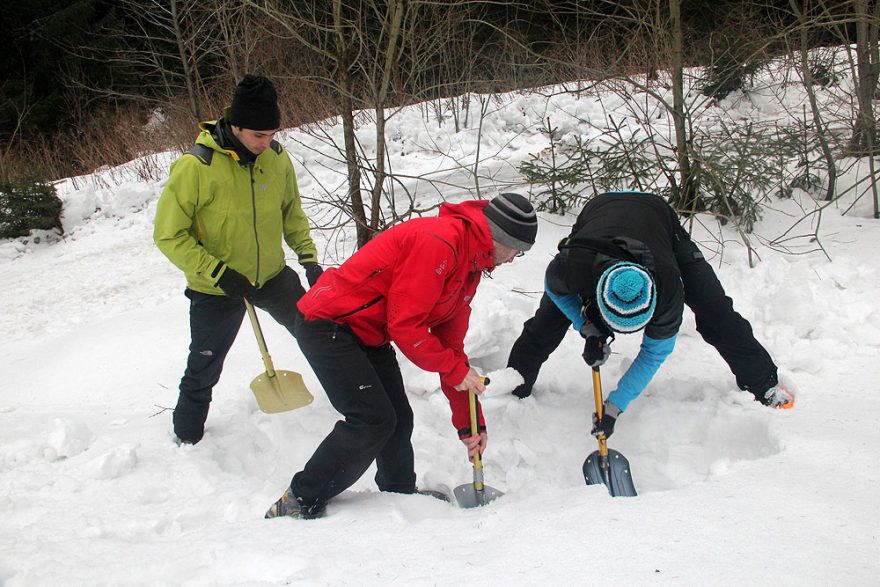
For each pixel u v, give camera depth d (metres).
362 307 2.58
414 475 3.04
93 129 12.89
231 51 8.33
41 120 14.10
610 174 5.81
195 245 3.02
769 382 3.30
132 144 11.77
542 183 6.14
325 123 9.90
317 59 10.14
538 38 11.77
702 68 8.78
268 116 2.91
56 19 13.80
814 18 5.48
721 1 10.24
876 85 6.48
